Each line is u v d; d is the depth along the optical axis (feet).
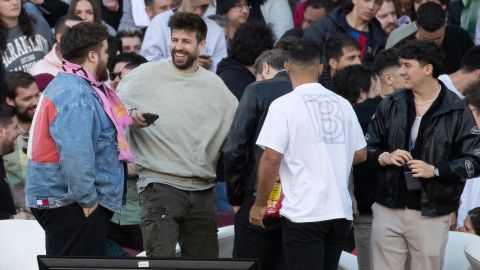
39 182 60.80
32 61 94.99
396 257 67.77
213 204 71.31
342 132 62.59
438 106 65.98
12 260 67.51
